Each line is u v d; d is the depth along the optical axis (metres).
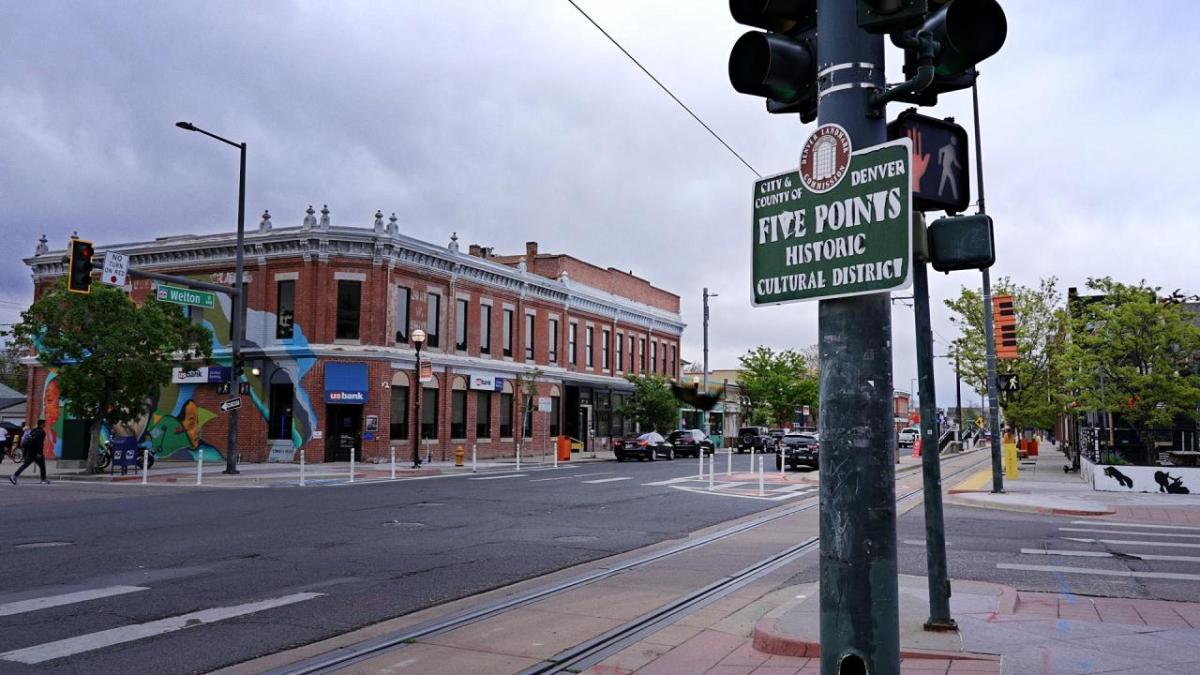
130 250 37.72
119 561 10.92
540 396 45.47
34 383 39.69
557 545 12.80
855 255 3.40
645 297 58.91
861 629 3.30
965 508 18.72
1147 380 24.81
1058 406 33.62
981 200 19.17
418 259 37.06
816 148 3.57
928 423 6.86
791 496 21.25
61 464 33.72
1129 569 10.63
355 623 7.80
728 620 7.79
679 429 53.34
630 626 7.58
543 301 46.59
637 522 15.80
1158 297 26.44
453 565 10.91
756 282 3.76
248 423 35.09
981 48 3.66
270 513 16.61
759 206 3.78
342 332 34.72
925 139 4.62
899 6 3.29
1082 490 22.03
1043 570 10.55
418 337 32.53
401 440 36.22
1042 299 35.62
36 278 40.28
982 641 6.66
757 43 3.79
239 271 27.77
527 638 7.16
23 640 7.12
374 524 14.99
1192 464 25.14
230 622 7.78
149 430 36.47
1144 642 6.68
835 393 3.44
